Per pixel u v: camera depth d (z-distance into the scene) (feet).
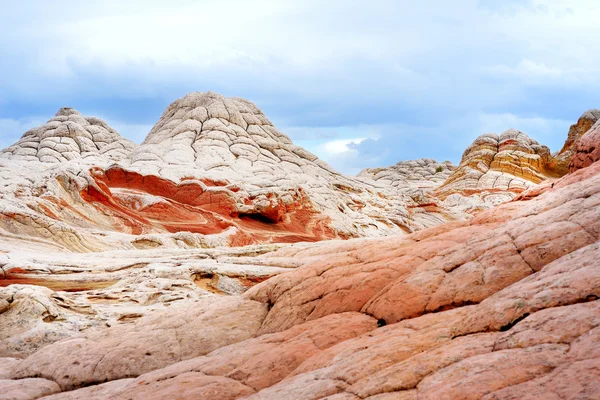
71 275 49.96
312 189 140.97
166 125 175.94
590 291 16.81
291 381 20.39
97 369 29.27
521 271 24.86
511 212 37.11
